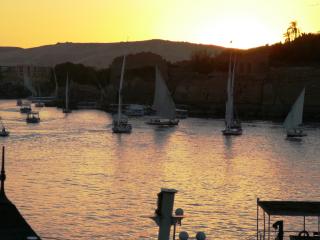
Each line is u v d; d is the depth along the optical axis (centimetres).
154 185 6662
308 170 8044
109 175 7244
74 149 9950
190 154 9644
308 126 16112
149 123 15562
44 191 6106
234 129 13162
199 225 4928
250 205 5684
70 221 4959
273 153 9994
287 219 4984
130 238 4575
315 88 19412
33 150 9700
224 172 7756
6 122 15538
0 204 2305
